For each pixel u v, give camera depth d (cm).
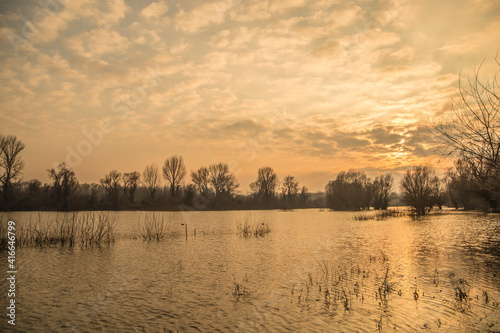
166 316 1054
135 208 7081
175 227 4056
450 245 2378
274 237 3095
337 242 2689
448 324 939
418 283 1362
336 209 8838
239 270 1688
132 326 973
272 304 1155
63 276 1572
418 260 1836
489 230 3369
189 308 1126
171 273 1631
